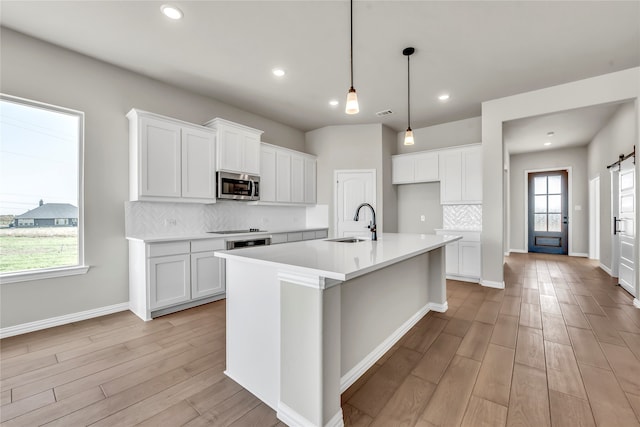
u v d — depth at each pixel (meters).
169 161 3.24
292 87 3.72
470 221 4.88
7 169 2.60
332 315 1.44
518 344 2.37
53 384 1.83
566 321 2.85
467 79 3.49
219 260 3.52
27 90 2.62
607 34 2.61
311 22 2.46
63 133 2.87
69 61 2.85
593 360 2.10
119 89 3.18
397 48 2.85
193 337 2.52
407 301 2.68
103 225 3.05
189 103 3.80
